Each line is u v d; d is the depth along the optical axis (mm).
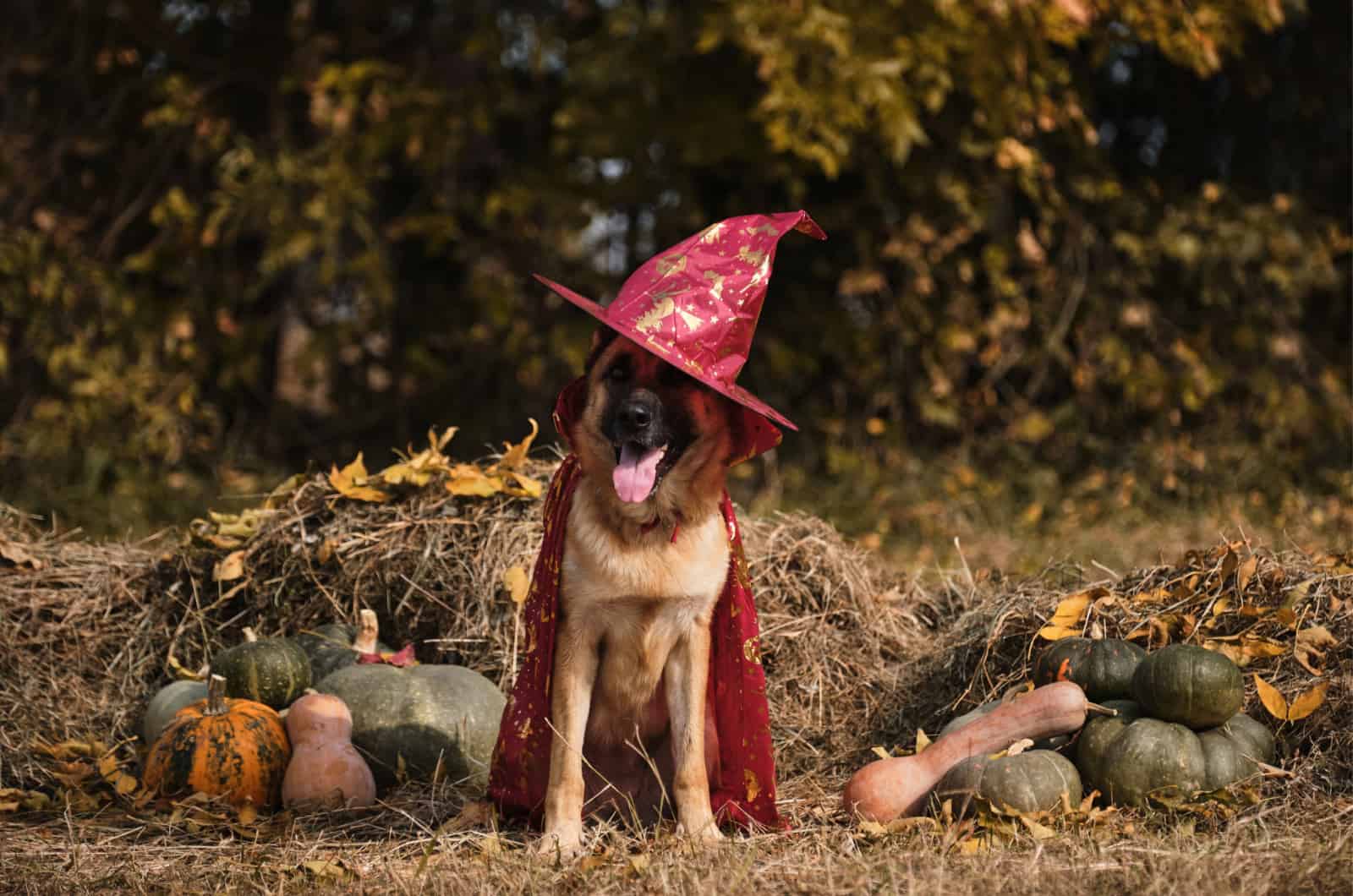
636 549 4789
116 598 6969
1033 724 5023
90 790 5637
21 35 13969
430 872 4332
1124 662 5309
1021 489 12992
